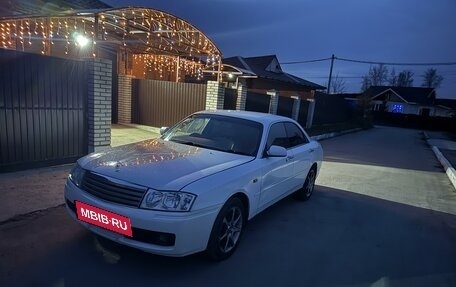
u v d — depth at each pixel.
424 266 3.71
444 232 4.87
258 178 3.78
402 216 5.48
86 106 6.52
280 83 27.09
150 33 10.11
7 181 5.05
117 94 12.27
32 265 2.98
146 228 2.79
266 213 5.00
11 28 9.53
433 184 8.31
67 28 9.53
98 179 3.09
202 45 11.48
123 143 8.73
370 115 33.22
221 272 3.16
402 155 13.53
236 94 11.61
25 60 5.41
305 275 3.28
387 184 7.86
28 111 5.54
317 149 5.88
